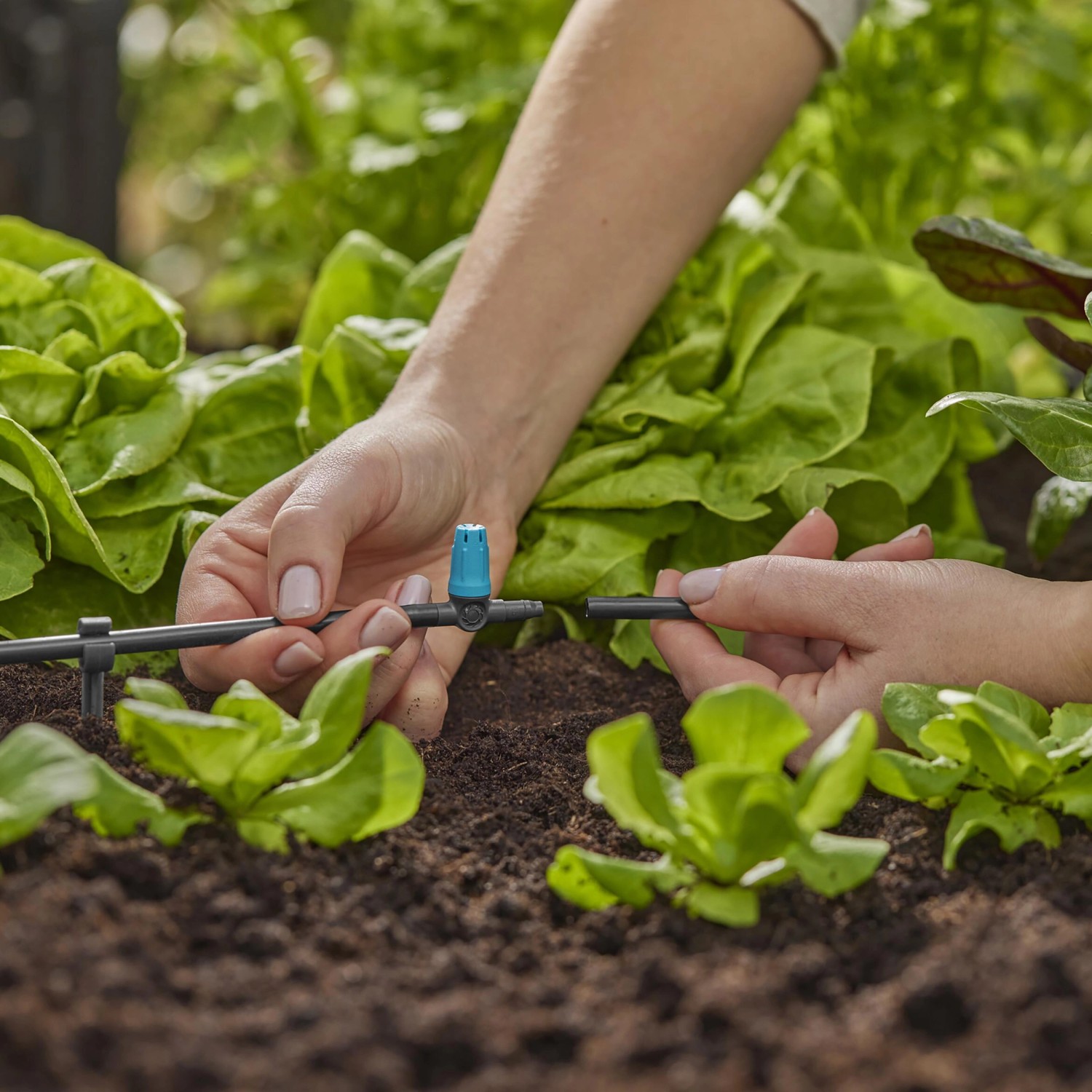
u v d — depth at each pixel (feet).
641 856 2.68
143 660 3.72
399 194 7.06
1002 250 4.00
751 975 2.05
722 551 4.32
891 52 6.72
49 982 1.86
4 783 2.06
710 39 4.04
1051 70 6.39
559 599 4.07
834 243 5.30
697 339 4.52
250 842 2.41
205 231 11.80
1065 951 2.03
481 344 3.88
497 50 7.50
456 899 2.41
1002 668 2.96
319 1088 1.75
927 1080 1.77
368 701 3.14
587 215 3.99
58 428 4.00
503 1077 1.82
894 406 4.59
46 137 9.54
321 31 8.59
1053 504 4.19
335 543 3.04
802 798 2.22
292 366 4.37
